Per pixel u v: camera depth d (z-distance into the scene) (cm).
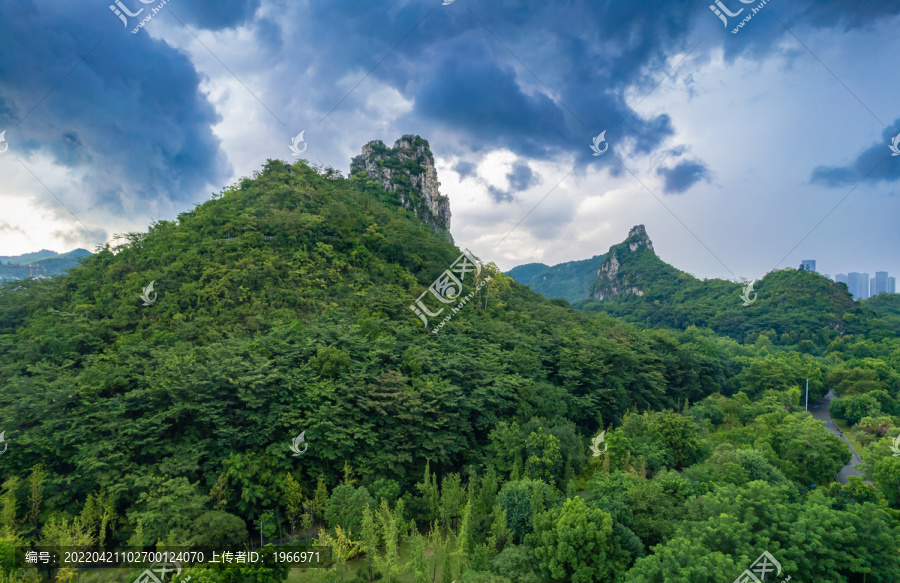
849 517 3269
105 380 4722
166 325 5950
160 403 4619
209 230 7531
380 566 3425
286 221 7938
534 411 6056
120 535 3950
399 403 5181
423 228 12731
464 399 5569
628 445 5334
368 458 4806
